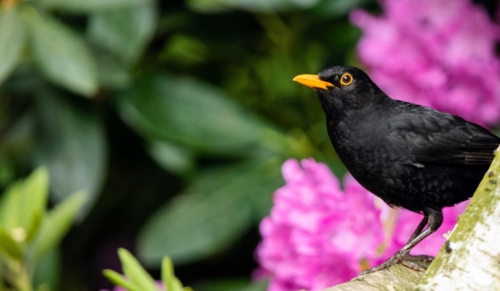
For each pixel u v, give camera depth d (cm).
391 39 865
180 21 967
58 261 916
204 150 905
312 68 1045
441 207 721
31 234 652
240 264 1041
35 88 899
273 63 1027
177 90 909
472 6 841
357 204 671
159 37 987
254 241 1028
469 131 723
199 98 907
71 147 883
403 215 738
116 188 1014
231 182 905
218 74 1042
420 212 725
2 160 916
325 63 997
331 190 693
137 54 874
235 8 929
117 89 905
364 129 730
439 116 731
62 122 888
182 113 900
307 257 683
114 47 877
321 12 933
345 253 663
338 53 995
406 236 699
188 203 892
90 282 1062
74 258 1038
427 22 884
